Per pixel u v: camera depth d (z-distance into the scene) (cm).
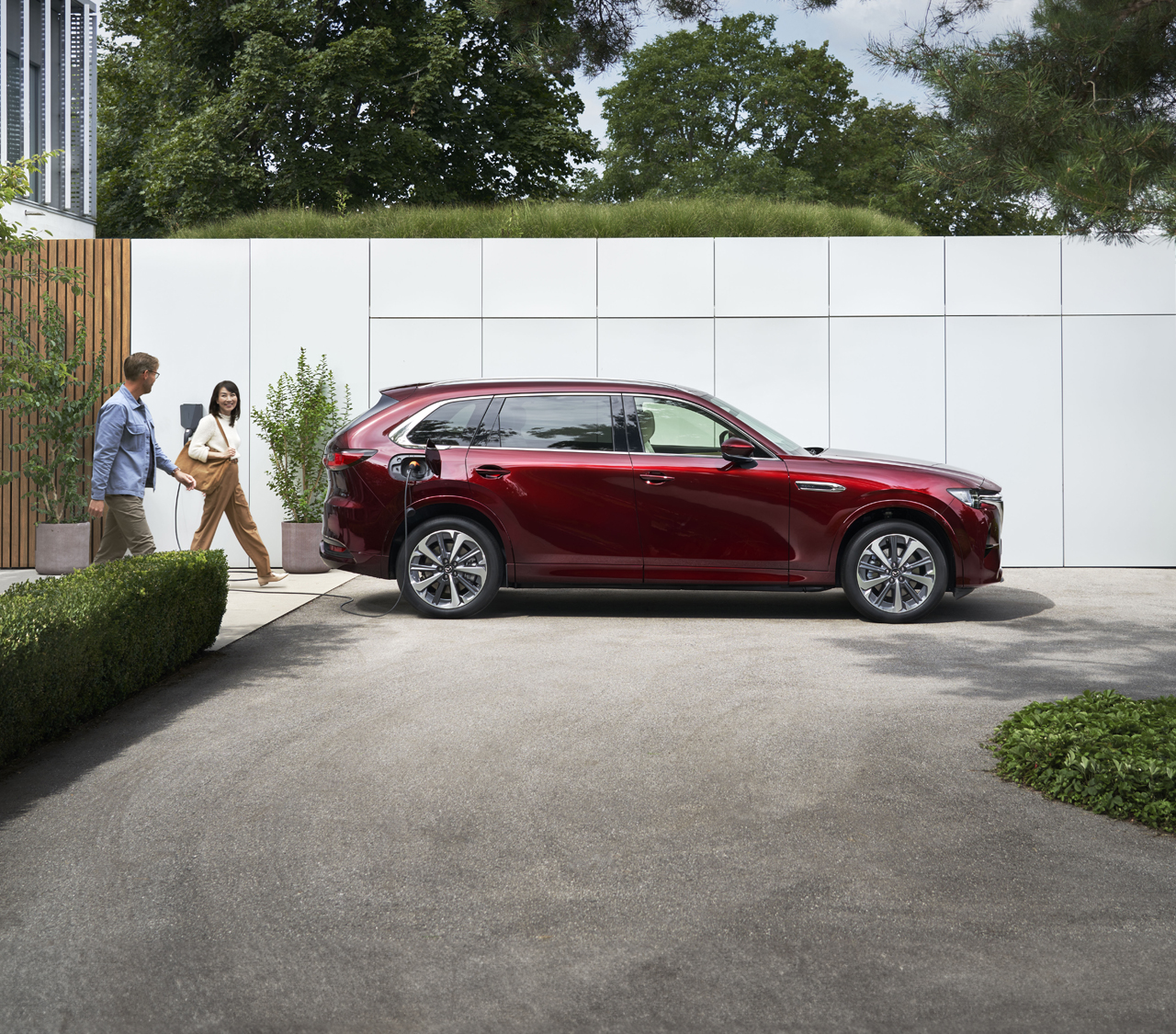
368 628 852
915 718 572
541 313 1265
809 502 874
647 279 1262
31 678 498
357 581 1128
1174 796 416
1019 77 627
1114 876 370
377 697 622
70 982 296
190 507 1252
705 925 332
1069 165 582
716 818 424
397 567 906
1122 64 655
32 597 568
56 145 1778
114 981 297
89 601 564
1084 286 1248
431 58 2667
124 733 546
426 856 387
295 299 1259
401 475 889
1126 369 1248
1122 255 1242
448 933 326
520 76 2947
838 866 378
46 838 404
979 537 876
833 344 1260
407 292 1265
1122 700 524
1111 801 428
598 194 4100
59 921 334
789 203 1694
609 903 347
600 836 405
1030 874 371
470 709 594
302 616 910
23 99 1706
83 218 1759
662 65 4047
